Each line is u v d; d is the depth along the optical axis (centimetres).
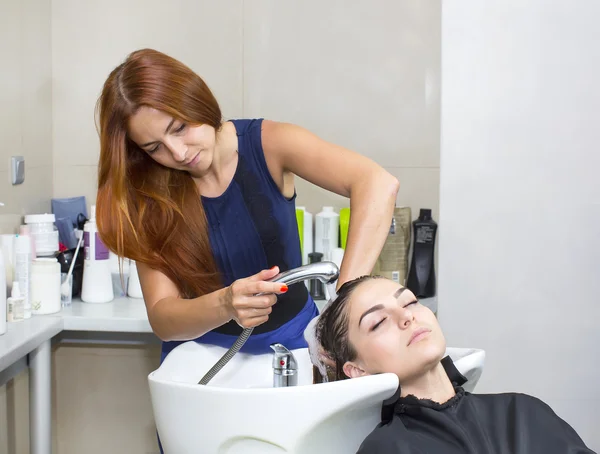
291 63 255
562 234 191
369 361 125
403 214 247
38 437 213
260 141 159
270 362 158
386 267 247
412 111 255
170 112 139
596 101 186
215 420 118
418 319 126
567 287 192
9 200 221
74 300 242
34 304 218
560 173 189
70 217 251
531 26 186
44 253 229
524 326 194
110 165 151
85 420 270
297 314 165
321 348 132
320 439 116
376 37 254
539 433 124
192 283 159
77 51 258
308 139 155
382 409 127
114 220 154
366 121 256
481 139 191
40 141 249
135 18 256
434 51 252
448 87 190
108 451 271
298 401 112
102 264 238
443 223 195
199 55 257
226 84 257
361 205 144
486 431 125
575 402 194
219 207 160
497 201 192
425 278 249
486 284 194
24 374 239
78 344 266
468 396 131
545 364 195
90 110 260
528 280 193
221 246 162
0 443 220
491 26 187
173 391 121
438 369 129
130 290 246
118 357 266
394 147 256
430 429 123
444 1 188
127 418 269
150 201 157
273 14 254
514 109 189
